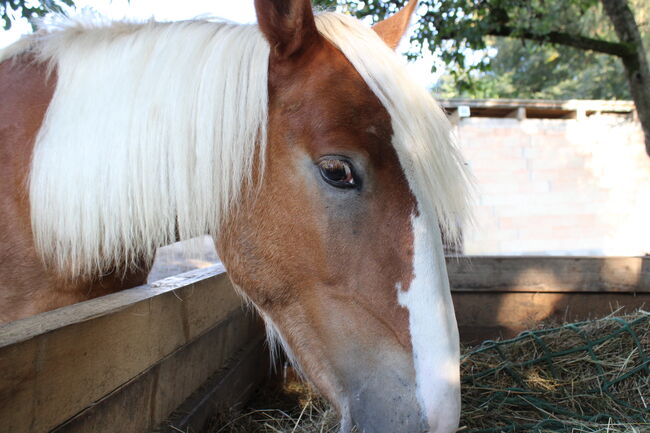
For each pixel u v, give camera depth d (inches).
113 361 45.7
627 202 343.3
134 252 52.7
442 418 41.3
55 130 49.9
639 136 343.0
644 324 98.2
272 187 46.7
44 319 39.3
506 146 336.8
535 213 337.4
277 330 50.2
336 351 45.1
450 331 43.4
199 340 70.1
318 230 45.0
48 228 50.4
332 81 44.9
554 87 657.0
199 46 49.7
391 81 44.9
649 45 434.0
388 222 43.9
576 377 89.9
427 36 202.8
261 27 45.0
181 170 47.2
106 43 53.2
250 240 48.1
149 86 48.6
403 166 44.0
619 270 119.9
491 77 688.4
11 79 55.4
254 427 80.1
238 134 47.0
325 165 44.1
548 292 120.4
